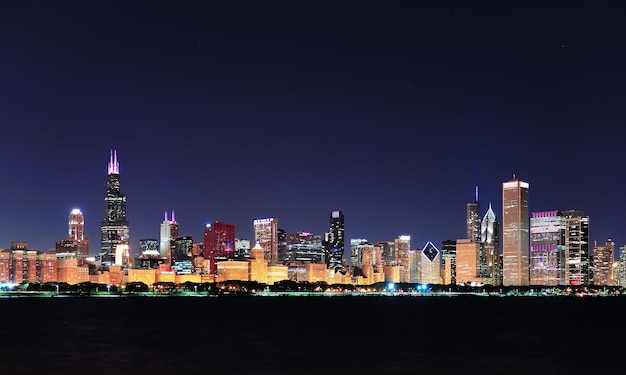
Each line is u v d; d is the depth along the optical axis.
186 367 111.88
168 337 168.50
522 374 106.62
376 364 116.62
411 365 115.44
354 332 188.25
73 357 125.38
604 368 113.44
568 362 120.69
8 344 149.75
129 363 116.94
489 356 128.62
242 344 150.38
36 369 110.38
